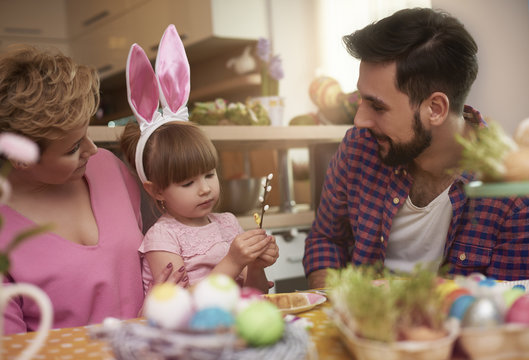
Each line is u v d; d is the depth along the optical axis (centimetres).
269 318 59
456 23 111
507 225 123
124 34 328
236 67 279
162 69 131
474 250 126
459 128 118
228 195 192
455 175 122
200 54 308
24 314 109
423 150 116
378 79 110
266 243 117
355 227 140
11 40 354
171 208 127
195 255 125
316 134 202
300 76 294
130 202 128
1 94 99
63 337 77
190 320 59
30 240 109
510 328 60
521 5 249
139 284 122
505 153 65
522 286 89
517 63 248
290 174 268
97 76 112
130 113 359
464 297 66
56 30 372
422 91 109
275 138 194
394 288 66
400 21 108
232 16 272
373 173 135
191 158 121
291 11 290
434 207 125
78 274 111
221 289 62
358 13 269
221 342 54
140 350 56
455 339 61
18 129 97
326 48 291
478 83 242
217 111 197
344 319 67
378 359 58
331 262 143
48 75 100
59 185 119
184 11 283
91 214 122
